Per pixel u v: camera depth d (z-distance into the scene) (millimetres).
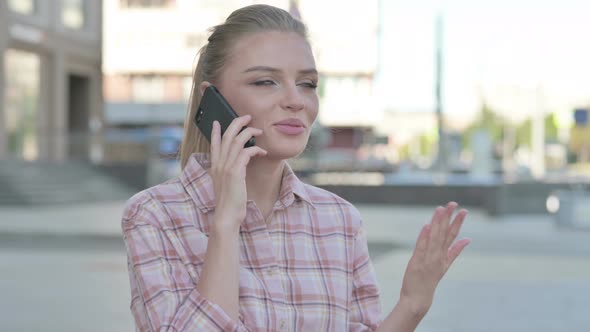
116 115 62125
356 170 34500
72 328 7488
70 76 34562
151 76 63031
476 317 8188
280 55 1723
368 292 1897
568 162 65625
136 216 1723
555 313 8484
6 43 28062
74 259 12625
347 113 67812
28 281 10258
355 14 66875
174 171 29109
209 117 1735
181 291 1660
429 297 1789
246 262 1746
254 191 1821
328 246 1841
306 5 65312
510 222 20500
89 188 25797
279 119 1715
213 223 1614
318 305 1768
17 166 24844
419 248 1781
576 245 15523
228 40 1761
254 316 1681
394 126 91312
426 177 33656
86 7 34344
